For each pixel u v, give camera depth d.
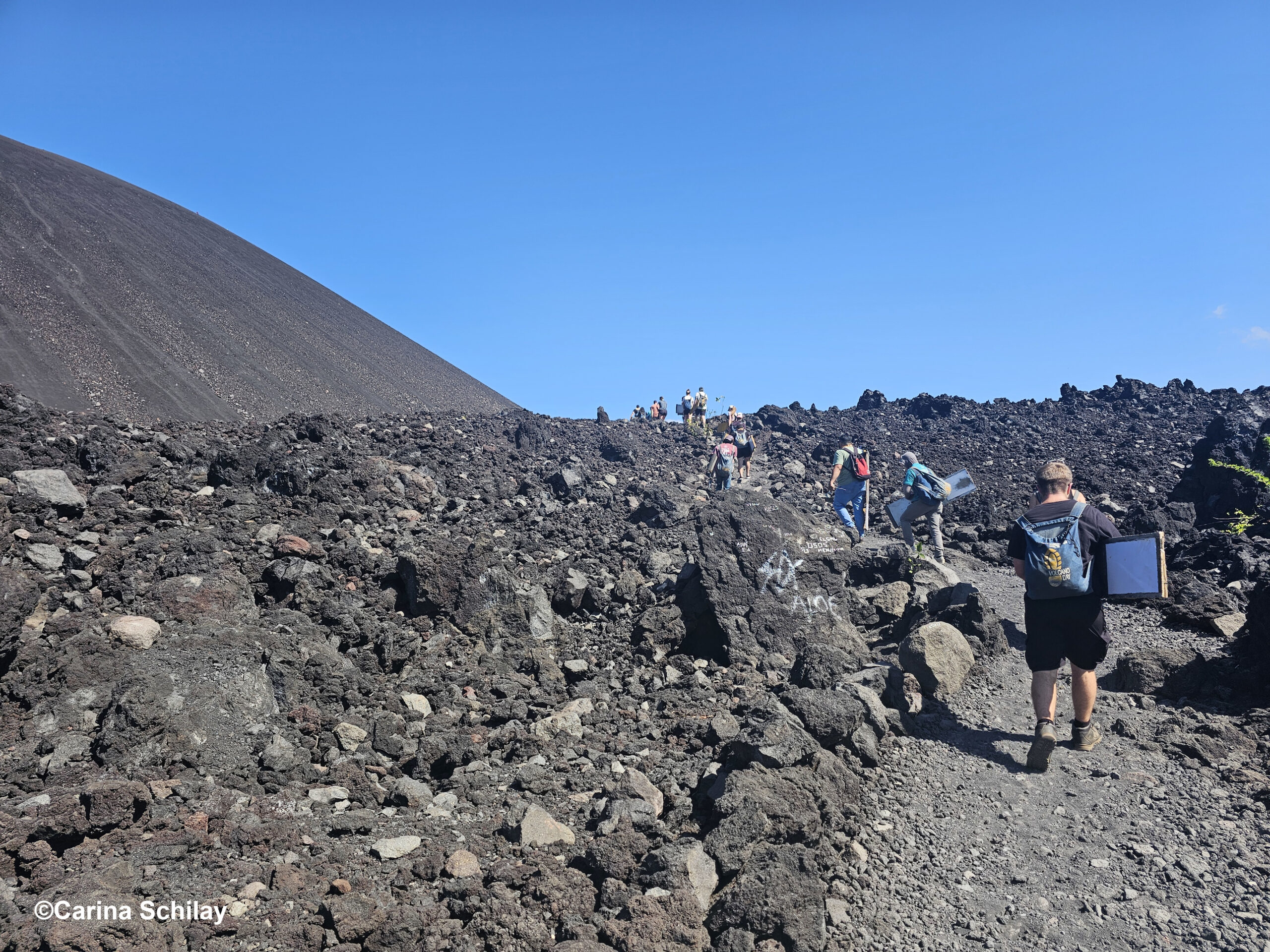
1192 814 4.76
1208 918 3.89
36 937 3.16
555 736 6.08
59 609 6.41
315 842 4.33
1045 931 3.92
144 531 8.39
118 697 4.78
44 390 26.19
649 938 3.69
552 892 4.00
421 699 6.39
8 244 42.50
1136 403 28.70
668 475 20.00
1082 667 5.46
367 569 8.47
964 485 10.84
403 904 3.91
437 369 64.25
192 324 42.22
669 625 8.21
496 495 14.49
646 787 5.07
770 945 3.73
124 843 3.97
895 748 5.78
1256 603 6.59
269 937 3.53
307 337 52.03
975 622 7.59
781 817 4.46
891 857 4.56
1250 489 12.73
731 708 6.73
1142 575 5.13
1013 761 5.55
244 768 4.82
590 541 12.18
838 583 8.52
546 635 8.21
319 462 10.95
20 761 4.49
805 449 24.56
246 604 6.57
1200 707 6.25
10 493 8.11
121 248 50.81
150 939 3.28
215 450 11.81
